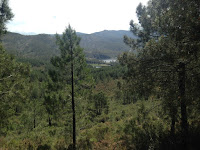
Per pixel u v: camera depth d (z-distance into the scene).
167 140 6.91
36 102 21.30
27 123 19.81
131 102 33.19
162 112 7.46
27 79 6.79
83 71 8.87
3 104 5.46
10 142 9.36
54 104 8.34
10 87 5.84
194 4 4.44
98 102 29.03
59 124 8.95
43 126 20.30
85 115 9.48
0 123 5.69
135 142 7.90
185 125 5.90
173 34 4.94
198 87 4.52
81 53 8.58
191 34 4.20
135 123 10.62
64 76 8.56
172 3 5.43
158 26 6.12
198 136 6.34
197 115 6.21
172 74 5.72
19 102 6.14
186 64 5.21
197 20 4.07
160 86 5.68
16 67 6.28
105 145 8.68
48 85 8.44
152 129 8.72
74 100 8.80
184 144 5.82
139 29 9.55
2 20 6.06
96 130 11.73
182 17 4.61
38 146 8.98
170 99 5.20
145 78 6.16
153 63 6.10
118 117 21.33
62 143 9.45
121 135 9.68
